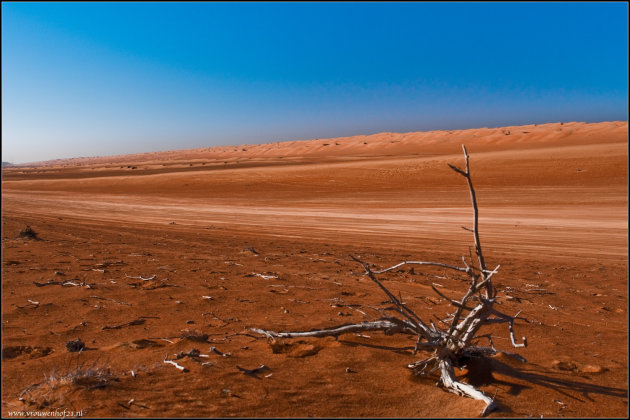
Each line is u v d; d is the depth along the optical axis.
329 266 10.62
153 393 3.50
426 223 21.56
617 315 6.53
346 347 4.77
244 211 29.36
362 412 3.28
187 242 15.95
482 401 3.41
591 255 13.20
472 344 4.72
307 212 27.73
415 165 45.44
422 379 3.93
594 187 29.86
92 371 3.84
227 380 3.79
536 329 5.67
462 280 9.04
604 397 3.65
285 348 4.75
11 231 18.44
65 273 8.93
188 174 56.00
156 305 6.57
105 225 23.50
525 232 18.02
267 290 7.68
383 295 7.50
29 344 4.78
